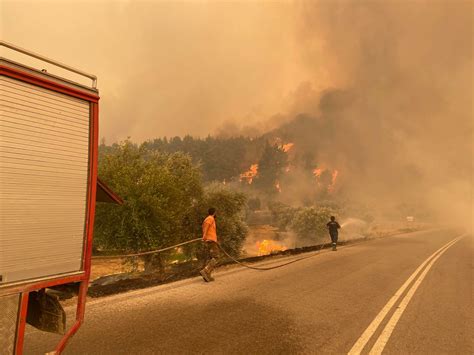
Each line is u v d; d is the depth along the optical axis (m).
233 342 4.91
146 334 5.09
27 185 3.19
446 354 4.74
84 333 5.05
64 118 3.59
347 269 11.58
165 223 12.37
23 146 3.17
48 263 3.39
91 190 3.86
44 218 3.35
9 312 3.02
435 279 10.25
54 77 3.46
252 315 6.19
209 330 5.36
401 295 8.09
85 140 3.83
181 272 11.15
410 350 4.85
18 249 3.11
